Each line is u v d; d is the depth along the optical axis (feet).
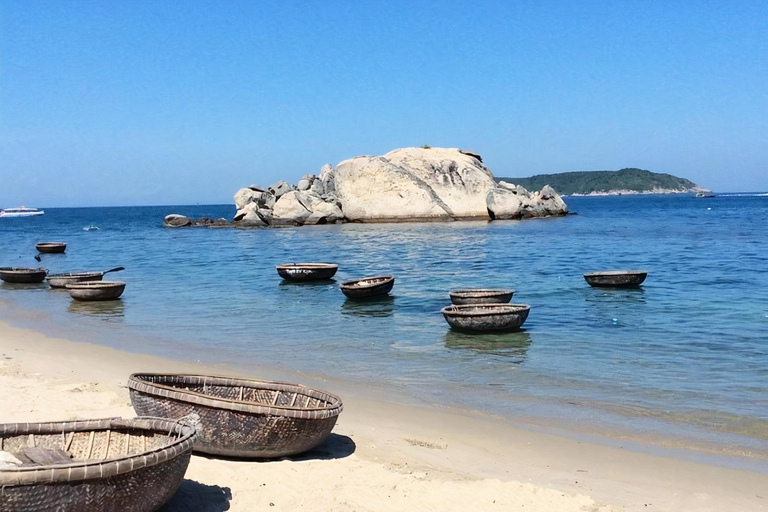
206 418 25.26
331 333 56.65
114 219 413.39
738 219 251.39
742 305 66.33
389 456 27.84
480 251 133.90
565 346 50.19
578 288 80.23
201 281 94.99
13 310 71.26
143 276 101.71
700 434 31.14
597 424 32.58
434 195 235.81
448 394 37.91
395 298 75.51
